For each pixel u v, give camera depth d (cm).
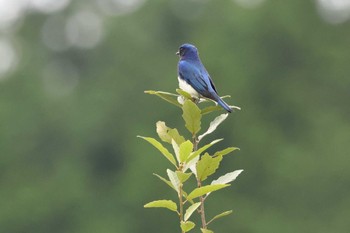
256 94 5038
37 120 5447
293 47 5266
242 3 5700
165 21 6344
